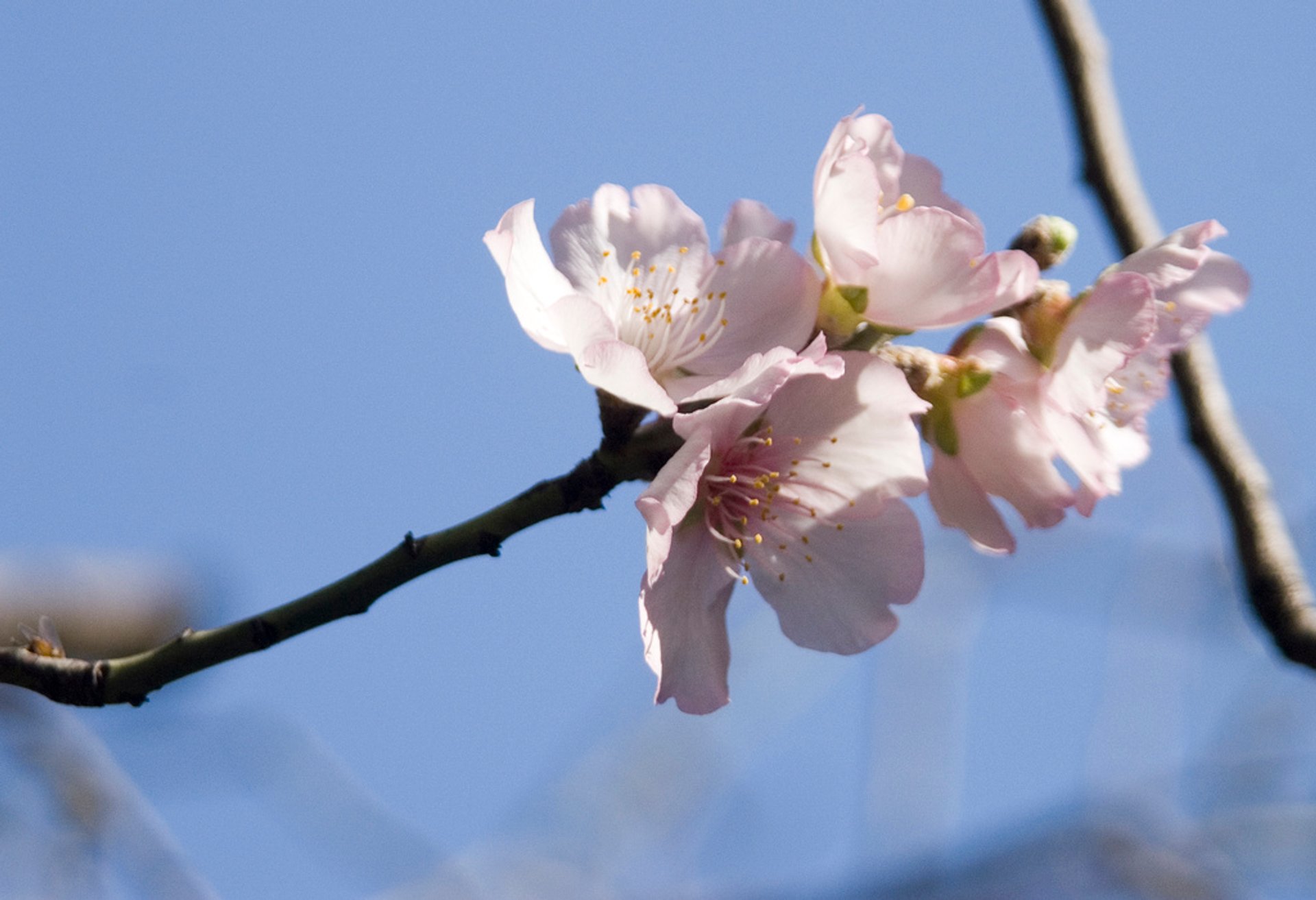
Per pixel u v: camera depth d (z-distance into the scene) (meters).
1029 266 0.63
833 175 0.63
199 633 0.62
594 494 0.62
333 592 0.62
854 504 0.64
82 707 0.62
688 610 0.64
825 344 0.62
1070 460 0.64
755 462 0.64
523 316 0.63
